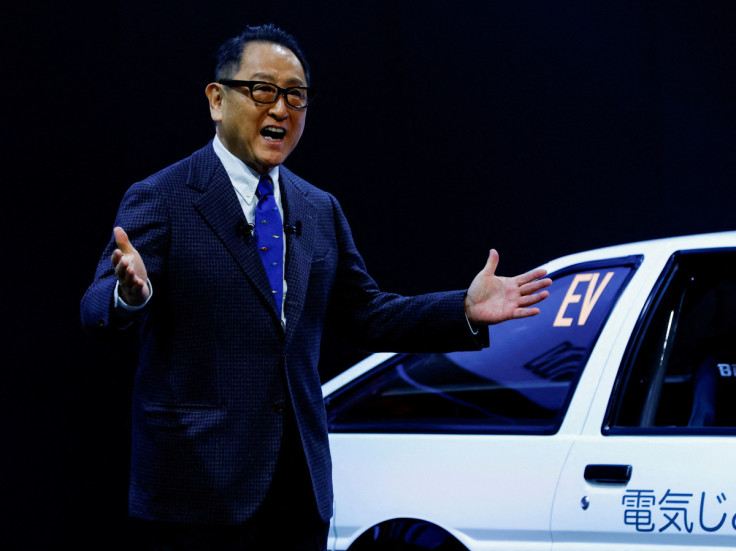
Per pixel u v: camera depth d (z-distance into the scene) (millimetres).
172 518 3566
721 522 4312
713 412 4648
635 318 4965
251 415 3574
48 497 8703
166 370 3613
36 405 8695
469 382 5445
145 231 3594
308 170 9773
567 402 4973
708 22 10242
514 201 10242
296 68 3797
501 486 4949
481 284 3783
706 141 10273
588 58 10266
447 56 10141
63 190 8852
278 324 3648
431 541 5039
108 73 9008
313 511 3691
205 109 9312
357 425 5594
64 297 8828
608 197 10266
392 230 10016
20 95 8734
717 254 4945
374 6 9945
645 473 4555
